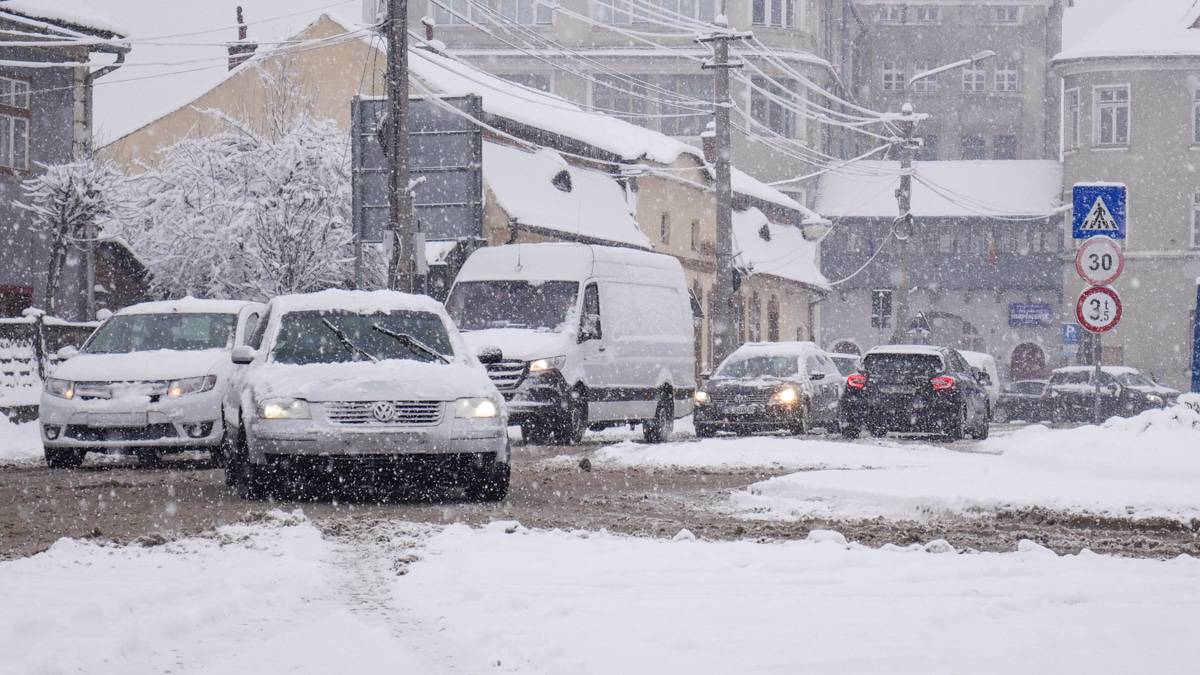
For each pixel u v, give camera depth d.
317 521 29.89
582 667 14.93
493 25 187.00
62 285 85.06
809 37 192.25
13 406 60.66
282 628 17.77
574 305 62.69
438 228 82.25
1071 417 107.06
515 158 103.50
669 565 23.45
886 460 50.66
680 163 130.75
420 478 36.59
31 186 82.44
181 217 91.44
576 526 30.17
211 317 49.69
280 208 88.56
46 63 80.50
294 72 108.81
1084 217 45.00
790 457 50.88
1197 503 32.59
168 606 19.12
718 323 91.31
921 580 22.08
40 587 20.58
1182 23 178.88
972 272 194.12
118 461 49.28
